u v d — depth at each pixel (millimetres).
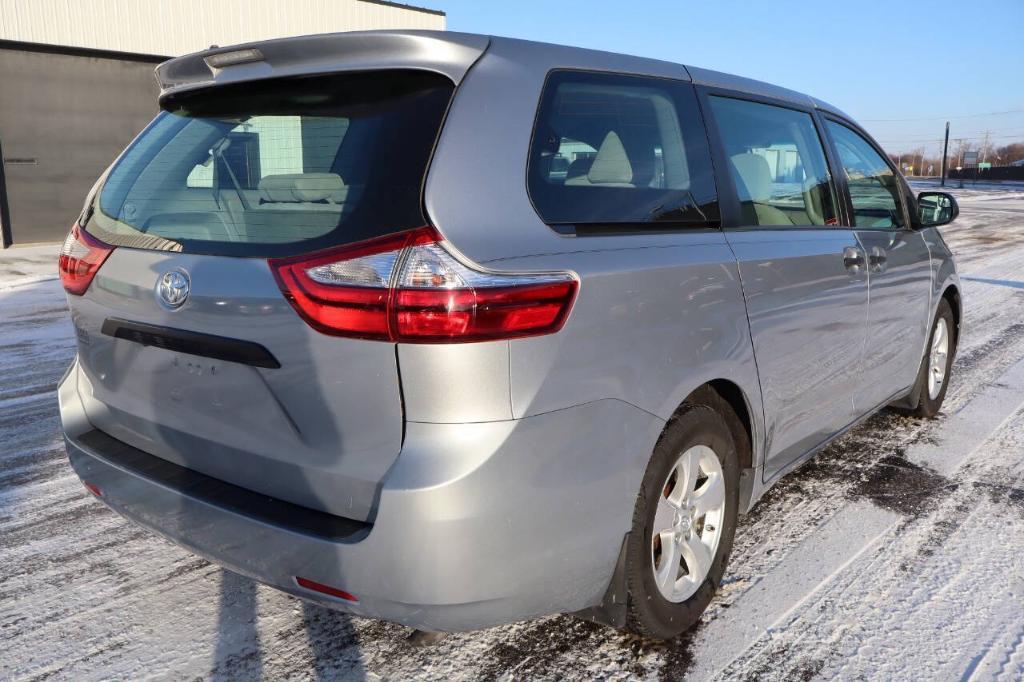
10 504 3582
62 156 15750
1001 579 2955
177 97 2580
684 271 2361
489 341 1837
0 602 2762
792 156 3221
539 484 1946
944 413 4980
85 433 2609
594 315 2041
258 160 2146
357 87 2113
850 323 3412
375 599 1891
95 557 3105
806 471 4023
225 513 2074
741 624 2662
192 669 2404
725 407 2664
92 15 15602
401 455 1851
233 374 2090
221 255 2078
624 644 2551
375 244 1837
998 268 12867
